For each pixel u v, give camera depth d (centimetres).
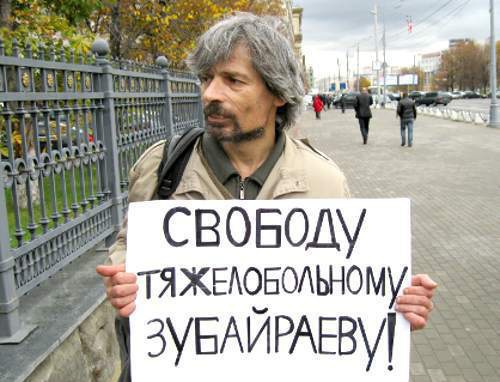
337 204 170
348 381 169
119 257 179
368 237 170
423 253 628
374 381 169
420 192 1012
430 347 402
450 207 873
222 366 167
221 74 165
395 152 1648
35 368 241
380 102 5747
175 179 176
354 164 1413
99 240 374
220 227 168
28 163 285
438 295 498
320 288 170
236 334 168
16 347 253
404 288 170
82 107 357
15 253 271
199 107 752
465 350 396
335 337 169
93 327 307
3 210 257
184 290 167
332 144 1912
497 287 514
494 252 624
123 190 437
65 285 329
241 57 162
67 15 727
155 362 165
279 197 174
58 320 280
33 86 292
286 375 169
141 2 1176
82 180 355
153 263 166
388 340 169
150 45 1259
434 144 1844
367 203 170
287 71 166
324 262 170
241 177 176
